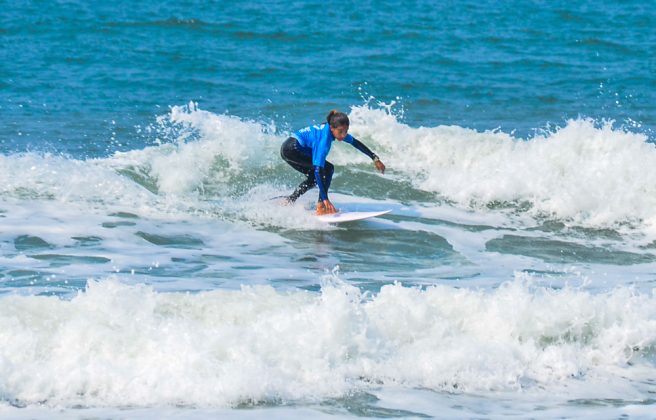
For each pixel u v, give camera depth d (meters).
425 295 25.59
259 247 35.66
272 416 19.86
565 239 39.00
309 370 22.00
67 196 39.88
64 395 20.72
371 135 49.19
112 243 34.75
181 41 90.75
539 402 21.48
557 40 97.25
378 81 75.31
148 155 45.94
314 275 31.80
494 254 36.31
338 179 45.62
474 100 70.25
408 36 96.31
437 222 40.41
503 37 97.81
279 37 93.56
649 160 43.94
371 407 20.67
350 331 23.17
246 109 64.62
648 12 115.56
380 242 37.12
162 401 20.58
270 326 23.14
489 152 47.34
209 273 31.30
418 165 47.44
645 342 24.62
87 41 88.19
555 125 62.31
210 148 45.91
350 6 114.75
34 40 87.25
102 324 22.91
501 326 24.58
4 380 20.80
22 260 31.81
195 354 21.66
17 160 42.62
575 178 43.16
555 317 24.78
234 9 110.00
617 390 22.47
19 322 22.94
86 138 53.75
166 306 24.55
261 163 46.03
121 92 68.38
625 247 38.22
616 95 73.00
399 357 23.00
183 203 40.59
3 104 62.34
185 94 68.75
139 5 110.06
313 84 73.69
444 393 21.81
